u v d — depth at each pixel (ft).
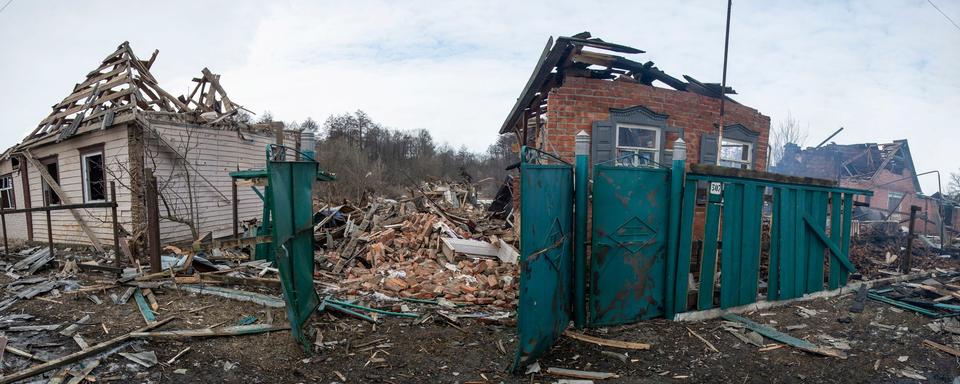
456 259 24.97
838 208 21.97
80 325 14.15
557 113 22.97
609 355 13.70
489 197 108.47
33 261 23.38
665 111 24.75
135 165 30.25
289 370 12.03
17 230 42.24
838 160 78.79
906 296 21.27
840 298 21.15
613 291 16.03
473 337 14.79
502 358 13.25
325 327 15.07
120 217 31.45
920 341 15.53
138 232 28.81
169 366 11.69
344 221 36.83
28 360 11.60
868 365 13.53
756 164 29.12
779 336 15.48
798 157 82.07
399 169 134.92
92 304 16.39
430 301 18.71
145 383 10.78
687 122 25.44
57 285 18.47
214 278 18.38
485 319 16.22
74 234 35.24
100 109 33.94
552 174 13.65
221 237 36.40
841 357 13.92
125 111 31.89
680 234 16.84
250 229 28.40
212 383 11.05
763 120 29.53
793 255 19.81
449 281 21.50
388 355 13.23
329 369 12.21
